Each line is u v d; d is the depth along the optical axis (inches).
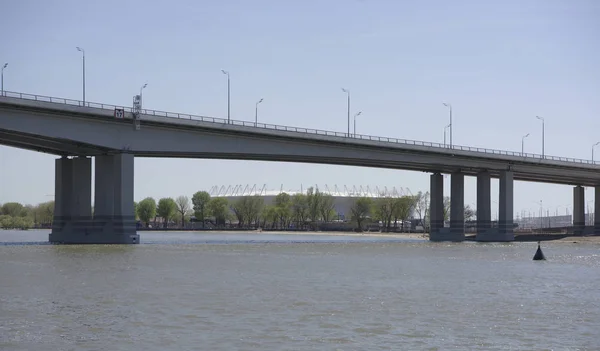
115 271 2485.2
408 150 5689.0
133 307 1631.4
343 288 2052.2
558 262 3341.5
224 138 4704.7
